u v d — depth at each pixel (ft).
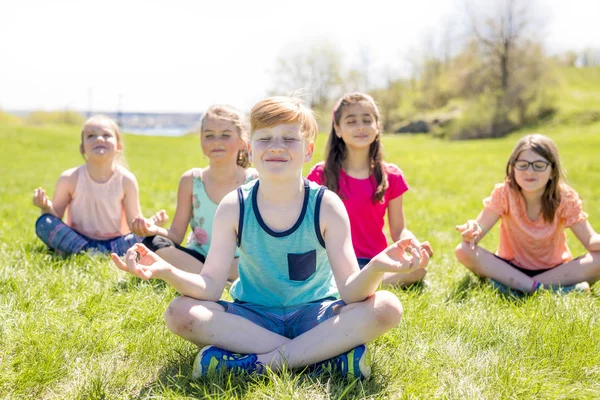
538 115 165.27
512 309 11.01
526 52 174.19
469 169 54.75
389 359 8.27
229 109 13.52
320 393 7.21
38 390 7.41
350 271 8.18
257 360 7.77
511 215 13.66
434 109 204.74
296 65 168.45
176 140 113.29
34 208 24.26
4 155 65.10
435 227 21.71
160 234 13.07
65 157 66.74
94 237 15.15
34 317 9.43
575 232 13.28
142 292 11.05
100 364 8.16
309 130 8.55
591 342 8.72
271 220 8.43
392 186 13.70
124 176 15.34
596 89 201.46
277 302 8.75
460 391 7.26
